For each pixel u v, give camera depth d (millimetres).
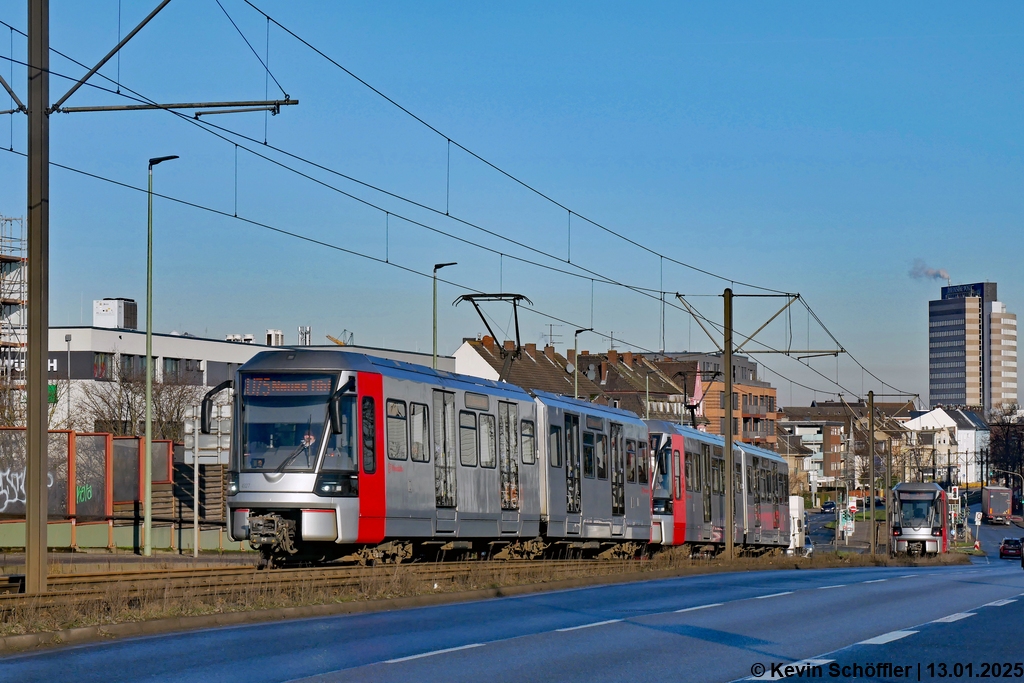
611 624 17109
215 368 98938
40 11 18734
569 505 34719
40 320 18656
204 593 19266
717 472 48219
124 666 12414
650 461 41812
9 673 11922
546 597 22859
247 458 25406
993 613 19234
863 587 26750
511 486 31469
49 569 26078
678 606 20562
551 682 11586
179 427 79438
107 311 101750
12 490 39219
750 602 21609
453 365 111875
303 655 13320
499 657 13367
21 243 100250
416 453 27328
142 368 92188
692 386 138125
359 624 17016
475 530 29516
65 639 14633
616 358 133500
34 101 18734
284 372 25797
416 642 14664
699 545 45844
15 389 76938
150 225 40531
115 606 16547
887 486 82000
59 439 40188
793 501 77500
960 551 107500
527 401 32969
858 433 186500
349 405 25547
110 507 41375
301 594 19453
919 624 17281
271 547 25438
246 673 11891
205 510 47125
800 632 16188
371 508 25531
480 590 23016
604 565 31891
